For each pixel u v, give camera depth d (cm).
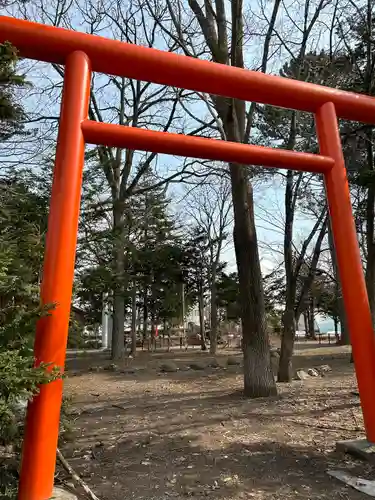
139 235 2017
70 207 377
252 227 822
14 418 339
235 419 606
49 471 327
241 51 845
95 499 347
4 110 364
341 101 524
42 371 288
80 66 416
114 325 1598
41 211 628
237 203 823
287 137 1069
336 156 507
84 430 574
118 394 881
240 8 806
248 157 478
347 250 481
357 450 431
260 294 805
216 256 2202
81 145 404
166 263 2242
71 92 408
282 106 522
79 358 1594
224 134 859
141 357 1792
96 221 1239
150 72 452
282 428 554
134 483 388
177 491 368
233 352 2142
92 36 426
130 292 1452
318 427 552
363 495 349
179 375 1160
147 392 898
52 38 411
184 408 698
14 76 325
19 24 403
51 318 347
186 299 2684
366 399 448
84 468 427
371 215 1097
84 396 860
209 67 467
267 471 408
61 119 405
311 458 439
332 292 2530
